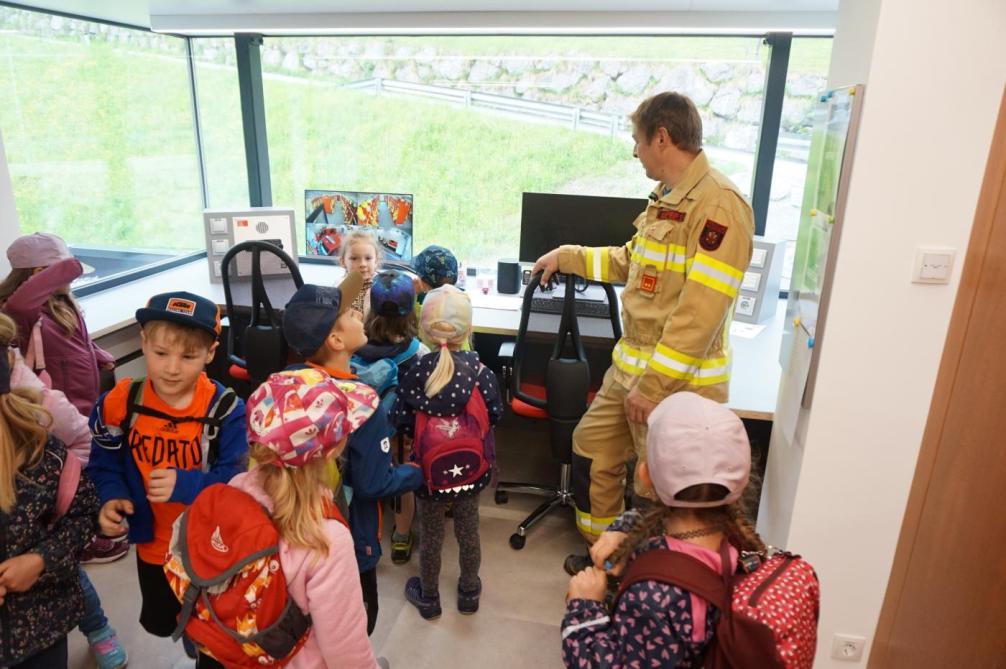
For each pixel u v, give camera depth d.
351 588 1.06
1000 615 1.30
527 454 3.37
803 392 1.68
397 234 3.56
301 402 1.02
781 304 3.32
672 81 3.22
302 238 3.88
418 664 1.99
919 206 1.46
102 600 2.21
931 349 1.54
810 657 0.90
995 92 1.37
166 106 3.67
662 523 1.05
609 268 2.25
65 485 1.30
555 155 3.45
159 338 1.37
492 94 3.42
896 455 1.63
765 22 2.73
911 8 1.36
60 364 2.09
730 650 0.87
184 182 3.88
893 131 1.43
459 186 3.61
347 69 3.55
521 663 2.01
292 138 3.74
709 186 1.86
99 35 3.20
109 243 3.38
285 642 1.00
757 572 0.94
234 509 1.00
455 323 1.89
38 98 2.92
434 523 2.05
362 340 1.61
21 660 1.25
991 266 1.36
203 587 0.98
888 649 1.72
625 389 2.13
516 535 2.55
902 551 1.67
